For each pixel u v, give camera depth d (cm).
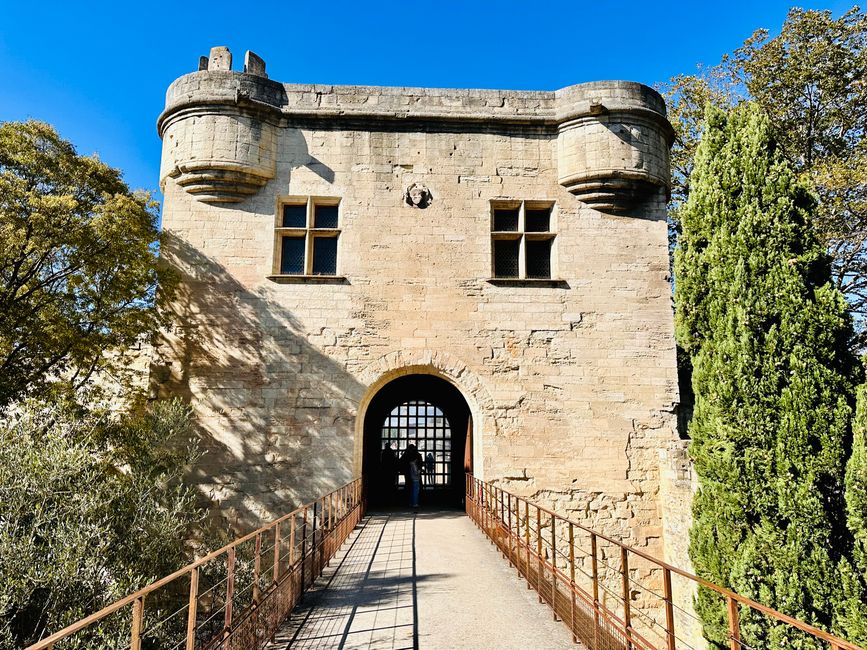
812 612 901
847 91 1811
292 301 1375
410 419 1977
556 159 1481
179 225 1390
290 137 1445
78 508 932
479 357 1380
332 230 1416
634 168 1414
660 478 1342
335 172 1438
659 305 1420
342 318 1376
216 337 1348
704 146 1166
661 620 1280
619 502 1332
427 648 574
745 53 1942
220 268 1377
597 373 1384
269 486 1293
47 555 865
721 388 1034
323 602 727
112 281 1280
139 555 1023
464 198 1450
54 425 1056
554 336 1396
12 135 1201
